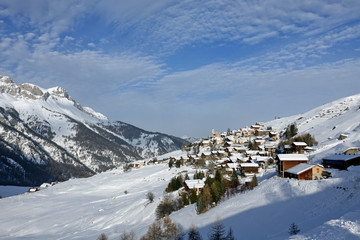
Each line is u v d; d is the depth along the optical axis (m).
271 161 145.88
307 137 159.12
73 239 95.00
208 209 83.56
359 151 104.81
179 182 128.75
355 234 36.41
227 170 140.12
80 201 163.12
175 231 69.56
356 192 60.62
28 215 144.25
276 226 58.38
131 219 106.50
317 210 59.66
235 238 58.34
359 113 177.75
